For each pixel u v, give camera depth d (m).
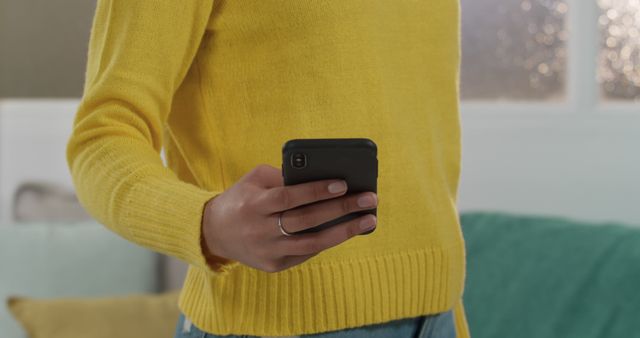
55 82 2.66
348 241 0.81
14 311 2.11
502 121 2.44
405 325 0.86
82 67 2.65
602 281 1.76
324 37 0.78
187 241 0.63
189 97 0.82
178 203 0.64
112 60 0.74
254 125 0.80
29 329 2.09
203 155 0.82
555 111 2.41
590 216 2.37
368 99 0.81
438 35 0.90
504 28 2.49
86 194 0.71
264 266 0.60
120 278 2.36
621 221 2.34
